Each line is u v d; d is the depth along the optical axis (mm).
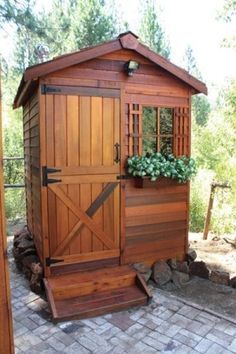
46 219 3434
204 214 7352
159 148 3986
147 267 3965
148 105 3842
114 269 3717
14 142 8750
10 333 1255
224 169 6594
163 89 3916
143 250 3965
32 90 3799
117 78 3627
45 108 3326
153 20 12672
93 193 3621
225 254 4996
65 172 3465
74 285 3309
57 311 3039
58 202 3469
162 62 3748
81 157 3525
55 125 3383
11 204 7684
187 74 3938
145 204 3922
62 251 3529
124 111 3699
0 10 8508
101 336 2764
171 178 3908
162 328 2893
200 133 8008
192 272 4145
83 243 3625
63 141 3430
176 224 4164
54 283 3342
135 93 3746
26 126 4969
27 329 2844
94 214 3645
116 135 3672
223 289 3754
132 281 3584
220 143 6773
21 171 8258
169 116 4027
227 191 6207
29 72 3129
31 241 4562
